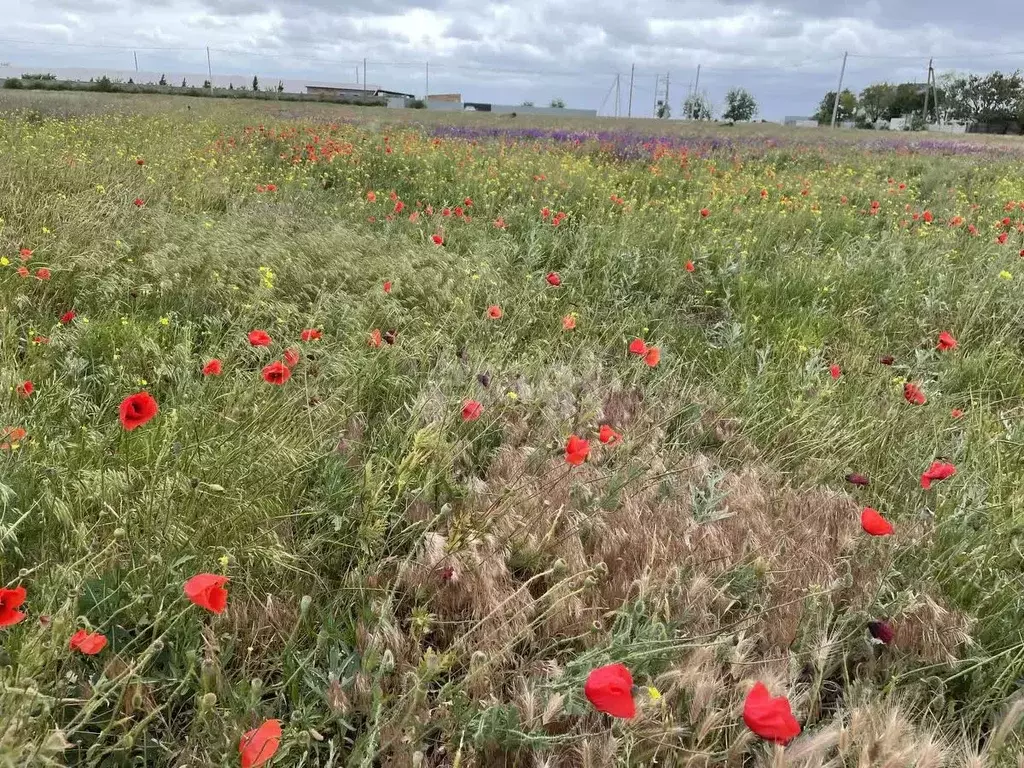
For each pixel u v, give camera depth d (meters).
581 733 1.95
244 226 6.43
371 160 12.21
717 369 4.79
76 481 2.54
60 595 2.04
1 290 4.49
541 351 4.46
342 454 3.16
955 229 8.38
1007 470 3.46
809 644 2.31
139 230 6.02
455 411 3.45
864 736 1.84
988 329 5.54
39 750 1.49
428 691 1.96
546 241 7.02
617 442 3.40
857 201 11.27
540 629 2.37
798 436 3.84
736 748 1.88
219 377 3.56
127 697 1.85
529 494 3.01
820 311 5.76
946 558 2.77
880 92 104.88
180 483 2.50
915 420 4.00
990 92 96.50
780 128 38.91
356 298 4.85
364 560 2.50
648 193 11.27
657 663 2.11
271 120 21.25
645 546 2.68
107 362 3.82
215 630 2.20
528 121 34.44
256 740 1.51
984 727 2.24
